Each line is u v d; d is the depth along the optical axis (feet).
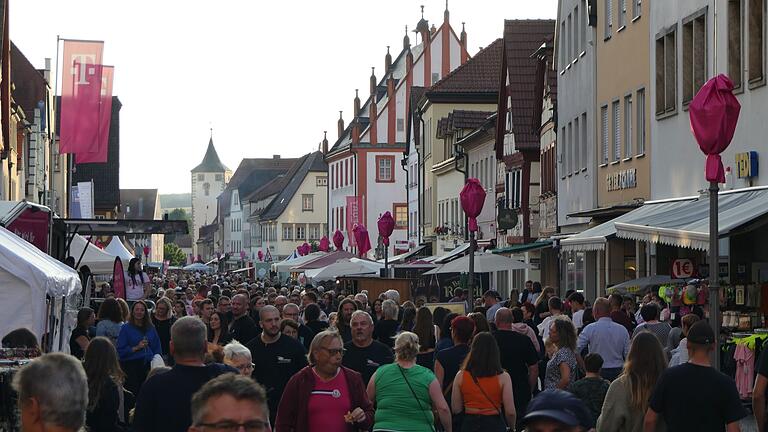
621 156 119.85
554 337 49.08
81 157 119.75
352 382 36.14
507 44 178.91
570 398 16.12
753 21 83.76
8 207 79.36
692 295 77.05
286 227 508.94
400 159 349.00
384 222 142.20
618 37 120.98
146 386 31.81
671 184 103.24
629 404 36.83
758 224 68.44
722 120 46.83
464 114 227.20
